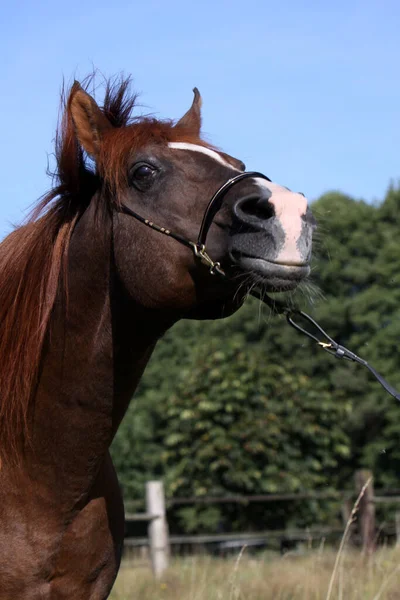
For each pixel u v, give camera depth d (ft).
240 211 8.81
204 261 9.00
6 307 9.77
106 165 9.43
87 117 9.76
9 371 9.59
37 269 9.73
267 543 43.45
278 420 44.80
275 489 43.62
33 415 9.49
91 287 9.55
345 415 50.42
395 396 10.07
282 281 8.64
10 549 9.27
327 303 68.80
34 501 9.39
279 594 19.30
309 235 8.76
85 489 9.57
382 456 62.23
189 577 25.12
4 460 9.48
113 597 22.27
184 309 9.36
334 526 44.09
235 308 9.70
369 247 71.31
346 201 75.82
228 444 44.11
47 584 9.48
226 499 33.42
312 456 46.21
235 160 9.69
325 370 65.16
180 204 9.14
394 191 75.97
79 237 9.71
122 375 9.66
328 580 20.18
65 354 9.53
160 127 9.73
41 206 10.03
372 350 66.08
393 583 19.77
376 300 67.97
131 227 9.31
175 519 46.80
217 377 45.62
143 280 9.23
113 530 10.07
